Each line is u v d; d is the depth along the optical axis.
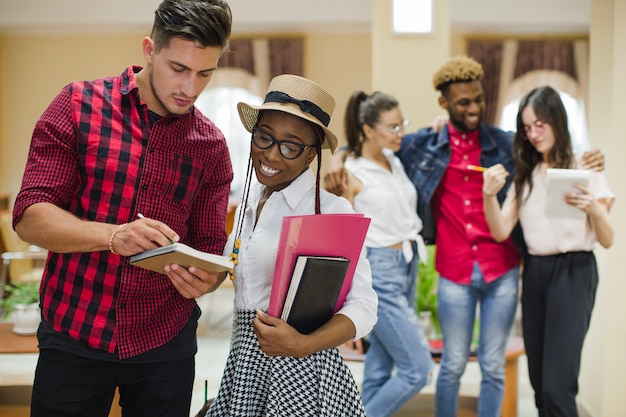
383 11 5.36
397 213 3.42
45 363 1.96
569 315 3.20
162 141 1.95
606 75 4.09
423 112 5.38
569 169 3.19
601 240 3.17
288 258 1.69
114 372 1.98
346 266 1.75
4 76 9.95
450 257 3.48
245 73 9.98
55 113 1.88
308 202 1.92
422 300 4.26
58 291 1.95
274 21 9.56
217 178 2.13
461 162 3.49
